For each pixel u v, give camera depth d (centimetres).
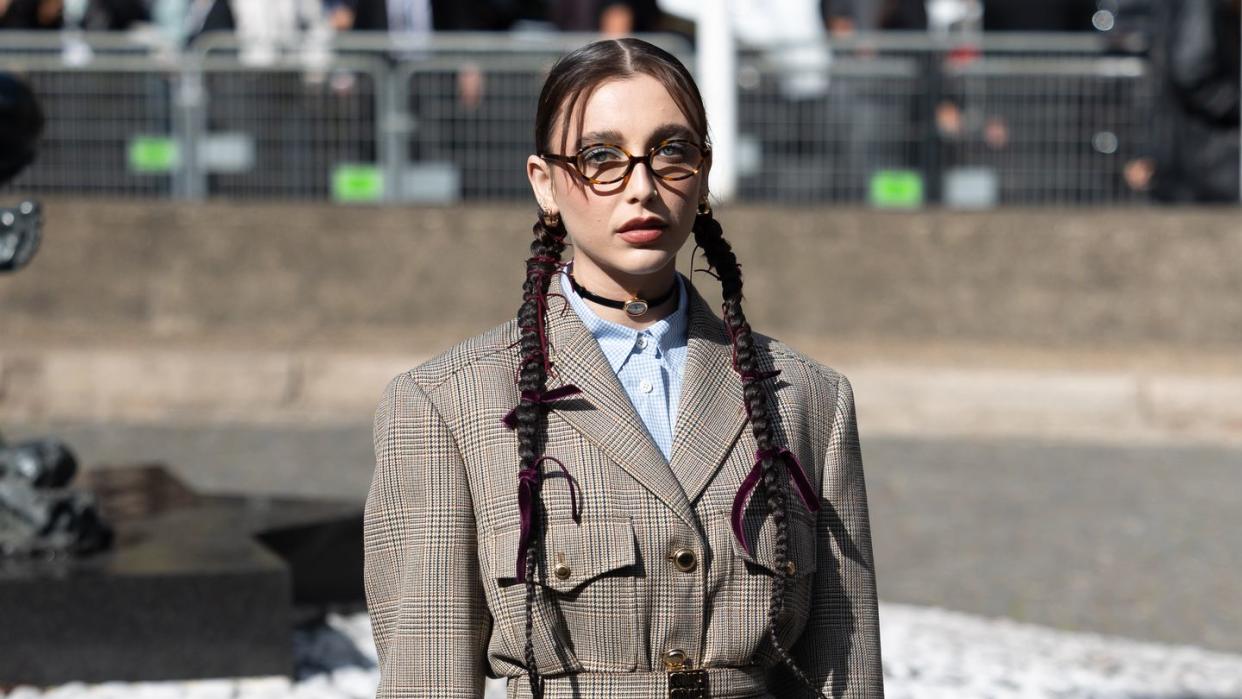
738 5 3269
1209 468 2361
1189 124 3123
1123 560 1805
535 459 575
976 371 2716
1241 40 3103
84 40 3148
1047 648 1444
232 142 3162
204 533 1400
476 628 593
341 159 3159
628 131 576
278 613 1269
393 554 602
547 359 598
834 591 616
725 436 598
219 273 3134
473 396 597
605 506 577
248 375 2744
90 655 1238
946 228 3073
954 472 2306
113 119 3148
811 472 614
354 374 2753
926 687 1298
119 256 3131
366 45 3141
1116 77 3125
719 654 583
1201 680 1355
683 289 628
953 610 1592
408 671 584
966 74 3119
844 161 3133
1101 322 3066
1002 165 3134
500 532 579
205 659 1255
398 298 3125
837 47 3122
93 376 2738
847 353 2889
